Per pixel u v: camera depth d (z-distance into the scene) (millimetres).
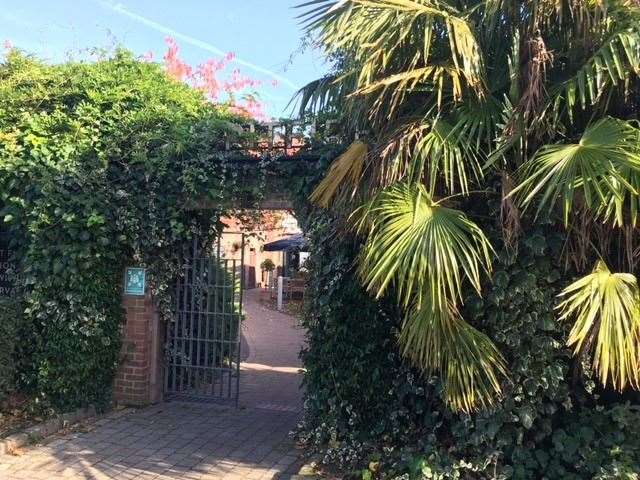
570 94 3984
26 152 7180
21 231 7148
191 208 7191
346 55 4922
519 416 4676
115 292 7387
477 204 4750
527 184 4141
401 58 4523
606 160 3771
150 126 7273
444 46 4520
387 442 5477
